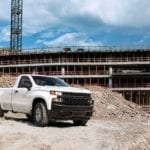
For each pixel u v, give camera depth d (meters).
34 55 93.44
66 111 14.81
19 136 12.73
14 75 94.38
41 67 92.19
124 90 85.31
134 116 39.94
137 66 89.00
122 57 88.81
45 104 14.85
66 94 14.98
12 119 17.14
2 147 11.74
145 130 15.64
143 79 86.25
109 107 42.00
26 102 15.77
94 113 38.03
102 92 47.16
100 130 14.68
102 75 87.69
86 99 15.53
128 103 46.47
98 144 12.32
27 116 17.80
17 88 16.53
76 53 89.62
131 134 14.35
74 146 11.93
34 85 15.74
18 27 120.19
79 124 16.06
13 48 118.25
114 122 18.80
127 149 12.37
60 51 90.62
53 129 14.32
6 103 16.98
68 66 89.69
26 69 93.69
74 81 88.94
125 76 86.44
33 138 12.51
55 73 90.00
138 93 85.25
